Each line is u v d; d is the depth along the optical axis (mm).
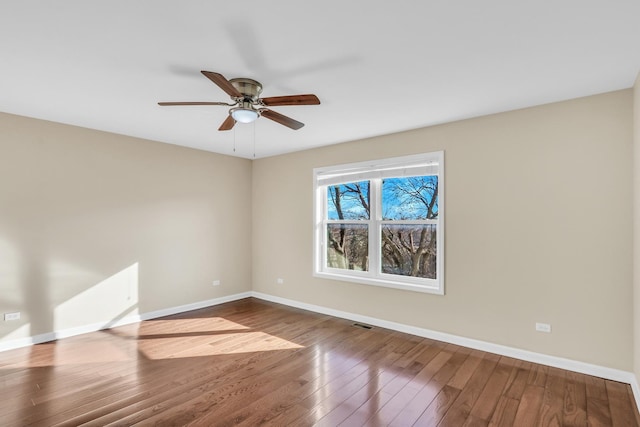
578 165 2852
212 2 1625
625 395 2463
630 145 2641
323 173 4719
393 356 3178
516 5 1650
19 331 3361
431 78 2480
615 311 2686
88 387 2572
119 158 4082
